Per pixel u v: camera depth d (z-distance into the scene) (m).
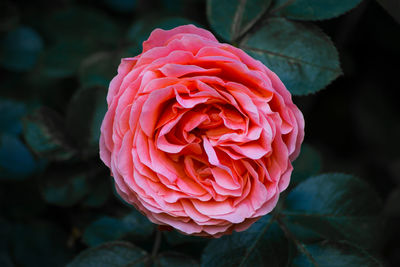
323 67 0.40
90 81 0.47
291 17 0.41
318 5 0.40
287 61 0.40
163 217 0.38
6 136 0.47
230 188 0.37
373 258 0.40
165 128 0.37
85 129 0.45
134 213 0.43
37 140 0.45
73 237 0.47
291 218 0.42
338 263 0.40
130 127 0.37
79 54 0.50
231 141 0.37
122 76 0.38
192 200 0.38
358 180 0.42
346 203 0.42
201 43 0.37
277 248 0.40
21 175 0.47
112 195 0.47
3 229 0.48
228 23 0.41
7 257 0.47
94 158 0.45
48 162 0.47
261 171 0.37
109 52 0.48
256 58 0.40
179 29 0.37
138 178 0.37
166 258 0.41
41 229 0.47
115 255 0.41
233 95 0.37
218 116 0.38
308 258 0.41
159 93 0.36
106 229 0.43
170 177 0.37
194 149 0.38
